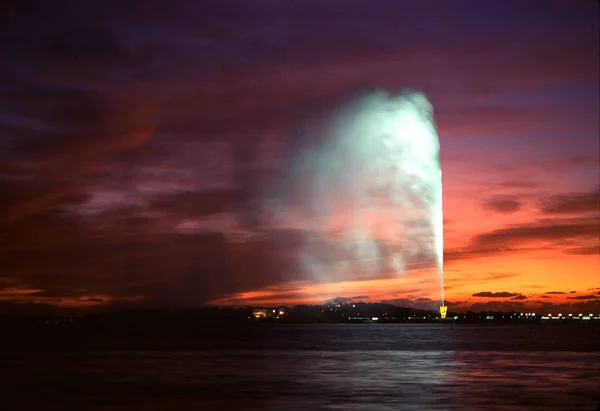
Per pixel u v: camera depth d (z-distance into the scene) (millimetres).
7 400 54406
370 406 49031
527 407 48188
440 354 110438
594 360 93562
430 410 47000
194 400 53406
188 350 130500
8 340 199750
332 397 54125
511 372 74688
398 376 70500
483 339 191500
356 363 90000
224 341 185375
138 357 107375
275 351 124062
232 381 66938
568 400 51500
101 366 87875
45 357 108750
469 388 59375
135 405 51125
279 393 57125
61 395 57281
